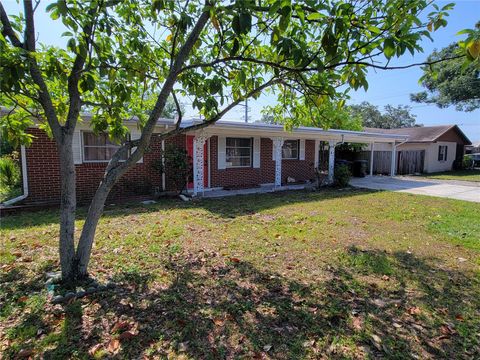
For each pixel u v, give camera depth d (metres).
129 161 3.14
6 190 8.74
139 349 2.14
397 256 3.99
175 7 2.93
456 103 21.22
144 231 5.03
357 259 3.86
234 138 11.12
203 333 2.34
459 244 4.50
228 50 2.93
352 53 2.46
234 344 2.23
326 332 2.38
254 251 4.14
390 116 49.12
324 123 3.99
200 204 7.79
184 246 4.30
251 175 11.62
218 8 2.19
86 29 2.68
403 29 2.16
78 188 7.86
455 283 3.22
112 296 2.85
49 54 2.68
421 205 7.80
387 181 14.05
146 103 4.77
